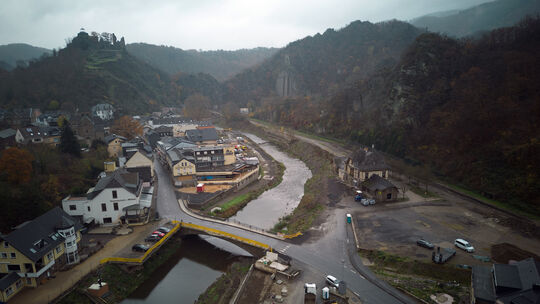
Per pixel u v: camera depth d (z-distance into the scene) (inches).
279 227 2527.1
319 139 5974.4
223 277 1941.4
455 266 1792.6
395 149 4315.9
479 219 2464.3
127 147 3848.4
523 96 3346.5
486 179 2955.2
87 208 2410.2
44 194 2400.3
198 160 3764.8
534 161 2691.9
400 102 4667.8
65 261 1915.6
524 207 2536.9
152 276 2031.3
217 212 2824.8
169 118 6776.6
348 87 7175.2
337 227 2384.4
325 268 1857.8
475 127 3373.5
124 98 7765.8
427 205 2773.1
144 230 2372.0
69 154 3248.0
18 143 3511.3
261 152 5492.1
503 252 1961.1
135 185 2674.7
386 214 2598.4
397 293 1620.3
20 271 1684.3
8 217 2038.6
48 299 1614.2
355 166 3324.3
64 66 7455.7
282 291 1658.5
